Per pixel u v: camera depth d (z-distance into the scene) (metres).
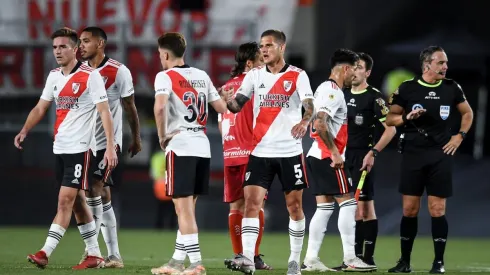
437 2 73.50
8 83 68.56
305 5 73.94
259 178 26.98
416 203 31.81
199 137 27.00
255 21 69.44
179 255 28.22
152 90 68.19
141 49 68.50
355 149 33.00
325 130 28.66
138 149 32.78
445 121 31.41
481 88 72.31
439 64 31.12
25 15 72.50
